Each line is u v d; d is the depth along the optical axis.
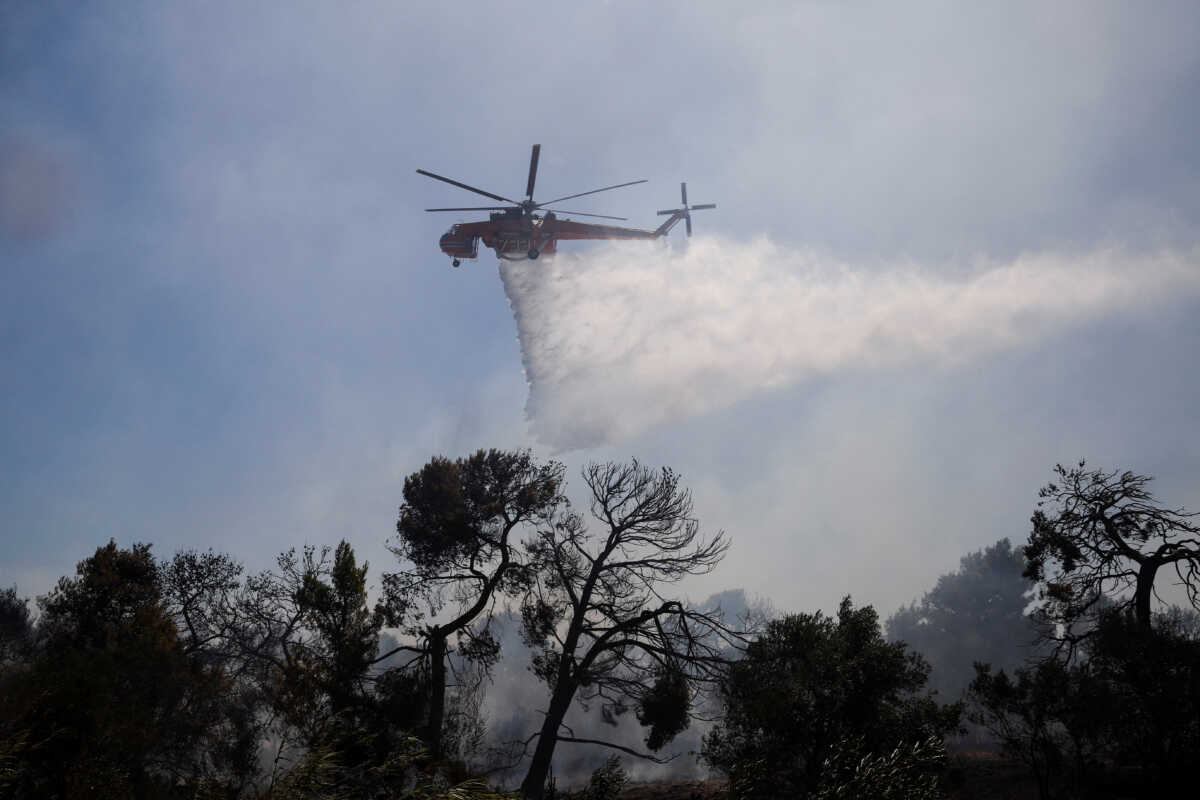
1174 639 23.77
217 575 31.36
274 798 9.96
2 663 28.39
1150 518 29.23
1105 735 23.64
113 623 29.45
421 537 27.81
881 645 22.78
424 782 10.68
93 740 15.61
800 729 21.33
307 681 23.28
